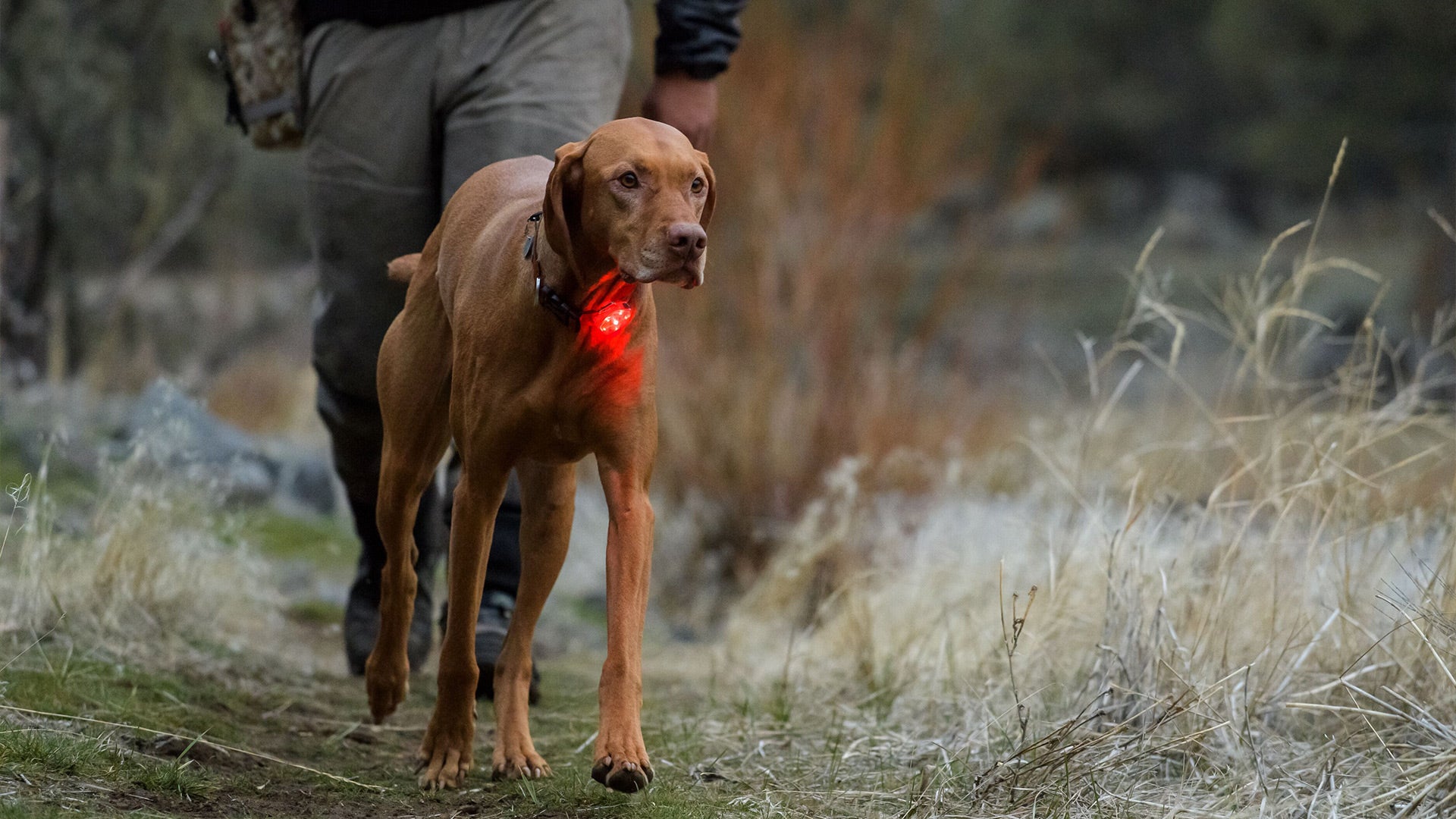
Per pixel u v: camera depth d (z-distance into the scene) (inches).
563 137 218.5
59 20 489.4
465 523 175.8
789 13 453.7
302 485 415.5
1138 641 204.7
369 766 193.8
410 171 226.7
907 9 468.8
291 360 666.8
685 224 155.6
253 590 289.9
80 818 145.8
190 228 621.0
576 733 219.6
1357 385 249.6
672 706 246.8
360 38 225.8
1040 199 1459.2
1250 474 249.3
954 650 247.0
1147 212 1573.6
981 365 476.7
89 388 461.1
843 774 192.9
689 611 395.9
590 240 163.9
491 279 173.2
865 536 376.2
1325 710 197.5
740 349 428.8
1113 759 175.2
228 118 250.5
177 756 181.0
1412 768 168.4
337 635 302.4
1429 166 1257.4
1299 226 241.1
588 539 415.5
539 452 173.8
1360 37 1224.2
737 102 436.5
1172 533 252.2
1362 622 215.5
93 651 223.9
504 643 195.3
